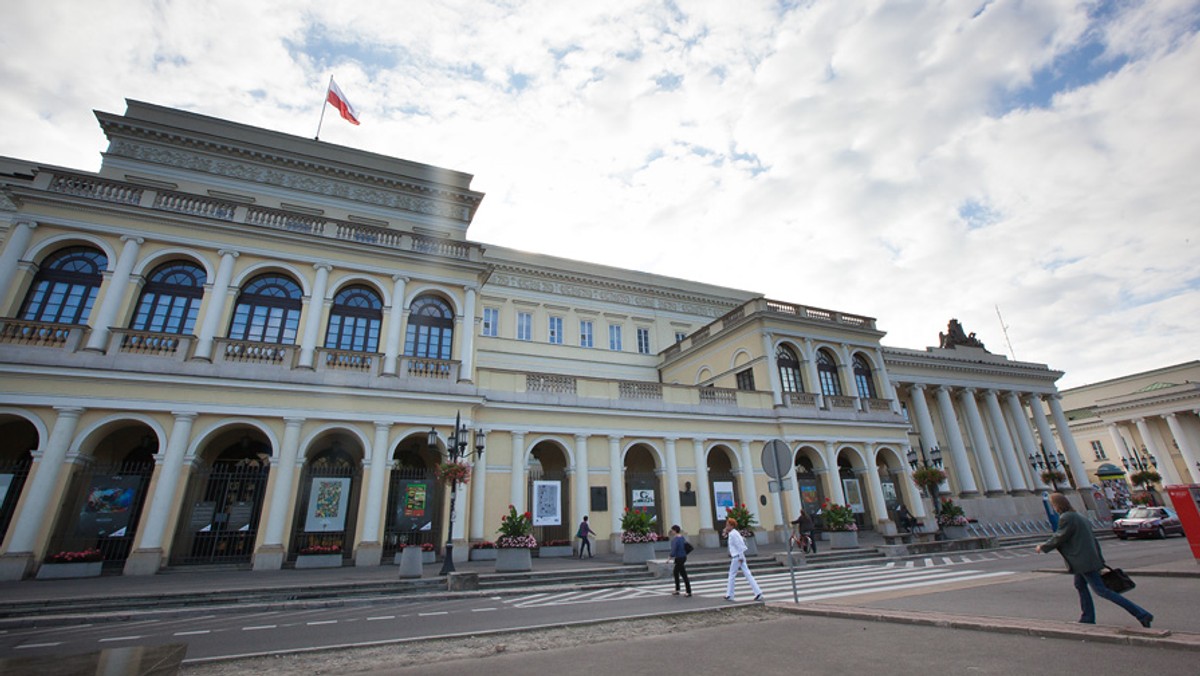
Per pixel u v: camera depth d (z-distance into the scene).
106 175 22.52
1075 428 60.56
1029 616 8.02
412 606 11.92
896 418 30.89
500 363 31.48
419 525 18.98
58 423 15.69
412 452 21.89
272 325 19.62
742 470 26.11
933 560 19.03
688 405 26.06
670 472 24.53
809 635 7.34
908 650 6.26
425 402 19.95
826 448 28.17
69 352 16.30
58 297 17.44
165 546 15.78
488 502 20.94
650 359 36.25
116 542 16.30
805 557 19.09
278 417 17.84
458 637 7.93
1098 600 9.20
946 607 9.05
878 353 32.66
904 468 30.28
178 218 18.86
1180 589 9.88
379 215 26.61
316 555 17.17
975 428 42.00
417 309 21.91
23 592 12.27
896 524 28.97
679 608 10.38
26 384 15.69
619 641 7.47
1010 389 44.66
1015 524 34.00
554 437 22.94
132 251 18.12
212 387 17.39
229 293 18.98
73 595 11.72
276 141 25.64
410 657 6.90
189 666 6.69
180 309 18.67
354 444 20.41
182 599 11.96
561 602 11.85
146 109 23.86
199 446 16.95
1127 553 19.17
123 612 10.97
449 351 21.84
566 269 35.50
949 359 42.62
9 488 15.72
